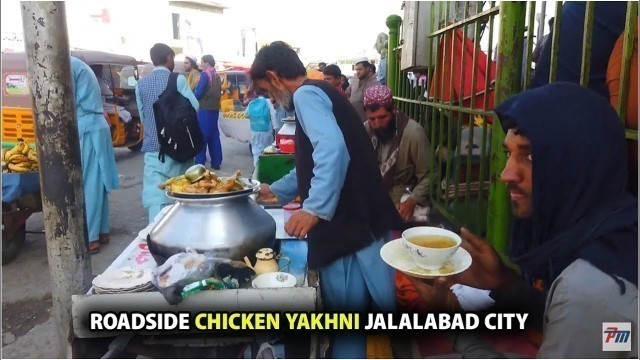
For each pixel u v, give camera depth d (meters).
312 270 1.55
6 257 3.34
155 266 1.48
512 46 1.48
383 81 6.23
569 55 1.44
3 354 2.30
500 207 1.55
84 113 3.36
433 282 1.59
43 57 1.59
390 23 4.27
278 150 3.03
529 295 1.44
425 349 1.57
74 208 1.71
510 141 1.06
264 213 1.55
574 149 0.95
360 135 1.67
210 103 6.47
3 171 3.37
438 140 2.69
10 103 5.08
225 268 1.34
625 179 0.98
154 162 3.33
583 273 0.91
